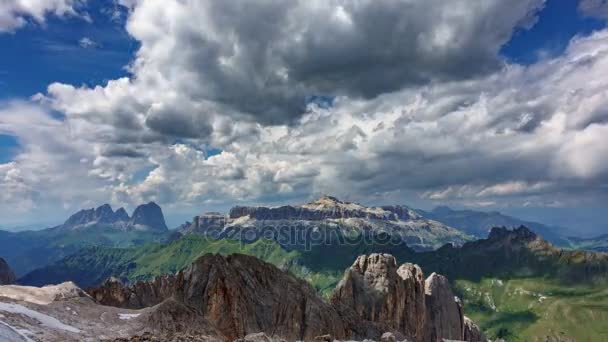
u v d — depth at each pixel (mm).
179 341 97312
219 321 184500
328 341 137750
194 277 198375
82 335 93625
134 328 113562
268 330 193875
